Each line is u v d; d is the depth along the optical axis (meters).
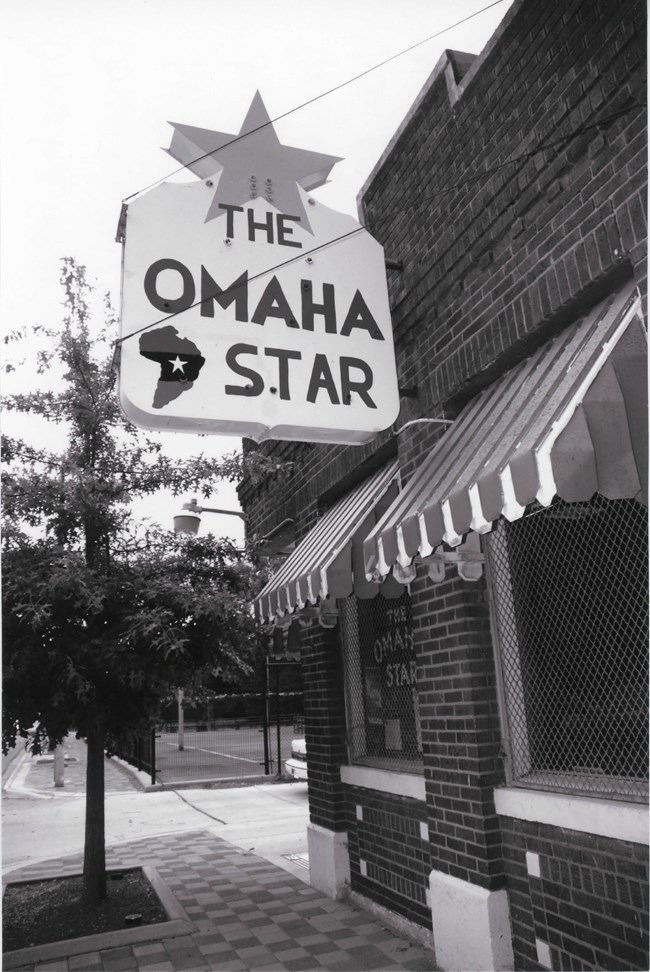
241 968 4.96
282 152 4.63
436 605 4.91
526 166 4.21
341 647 6.91
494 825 4.36
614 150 3.56
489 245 4.58
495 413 4.06
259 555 7.20
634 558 3.65
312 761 7.15
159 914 6.20
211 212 4.34
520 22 4.29
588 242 3.71
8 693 5.78
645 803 3.44
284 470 7.91
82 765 23.11
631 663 3.66
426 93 5.32
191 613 6.05
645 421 2.91
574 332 3.87
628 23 3.46
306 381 4.28
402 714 5.89
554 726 4.20
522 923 4.14
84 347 6.57
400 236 5.71
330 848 6.54
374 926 5.66
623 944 3.44
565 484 2.74
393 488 5.33
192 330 4.11
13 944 5.67
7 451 6.25
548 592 4.26
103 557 6.54
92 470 6.41
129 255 4.11
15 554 5.87
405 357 5.61
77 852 9.13
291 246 4.48
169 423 4.07
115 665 5.81
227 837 9.70
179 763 19.48
